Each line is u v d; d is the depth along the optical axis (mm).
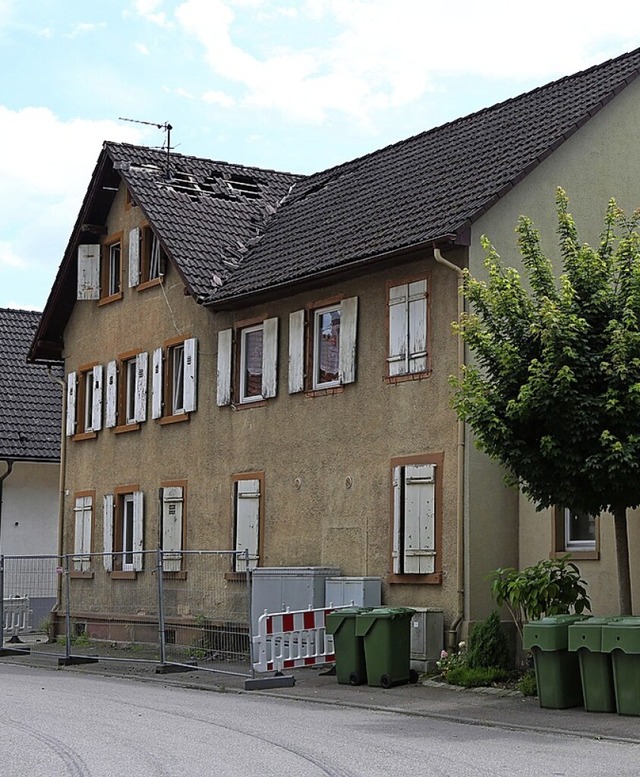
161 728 13281
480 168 21031
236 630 19656
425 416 19594
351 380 21109
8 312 40250
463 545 18609
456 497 18781
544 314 14836
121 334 28531
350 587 19891
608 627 14023
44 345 31156
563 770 10391
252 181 29594
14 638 28422
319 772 10297
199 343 25625
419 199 21594
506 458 15172
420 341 19781
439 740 12383
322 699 16250
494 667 17500
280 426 22984
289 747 11820
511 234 19469
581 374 14852
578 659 14672
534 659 14953
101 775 10219
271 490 23062
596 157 20547
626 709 13922
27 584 29781
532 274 16047
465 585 18531
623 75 21062
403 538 19703
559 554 18141
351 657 17719
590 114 20328
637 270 15219
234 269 25016
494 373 15758
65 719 14117
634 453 14594
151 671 20266
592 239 20344
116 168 27656
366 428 20812
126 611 22281
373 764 10742
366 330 21000
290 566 22125
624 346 14648
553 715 14211
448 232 18609
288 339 22938
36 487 36406
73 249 30000
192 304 25891
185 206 26875
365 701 15961
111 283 29516
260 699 16453
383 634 17359
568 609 16234
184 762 10898
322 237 23203
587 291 15492
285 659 18344
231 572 23625
